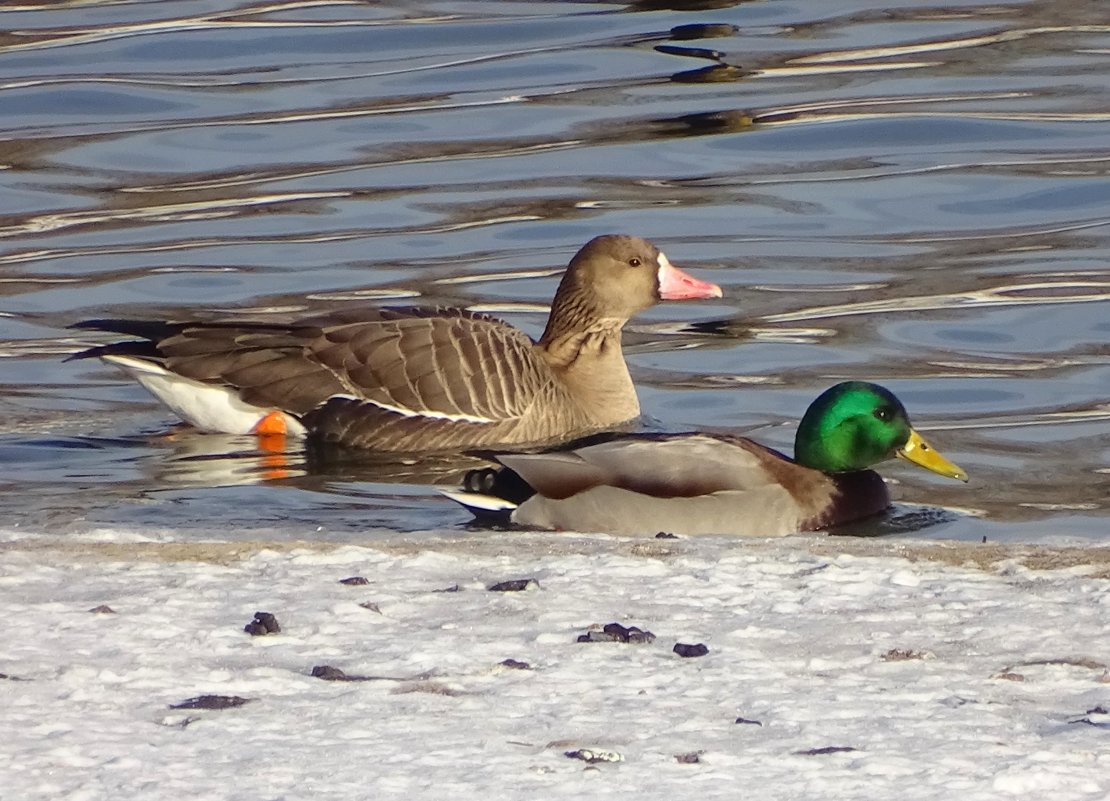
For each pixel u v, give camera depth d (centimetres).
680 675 670
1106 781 545
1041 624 742
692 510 1277
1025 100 2445
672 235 2039
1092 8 2848
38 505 1327
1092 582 818
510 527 1293
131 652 691
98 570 841
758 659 696
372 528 1284
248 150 2309
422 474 1488
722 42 2725
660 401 1648
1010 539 1263
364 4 2931
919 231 2047
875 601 785
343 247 2002
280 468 1486
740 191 2164
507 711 621
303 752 568
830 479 1323
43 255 1981
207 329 1609
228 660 685
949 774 551
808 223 2070
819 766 560
